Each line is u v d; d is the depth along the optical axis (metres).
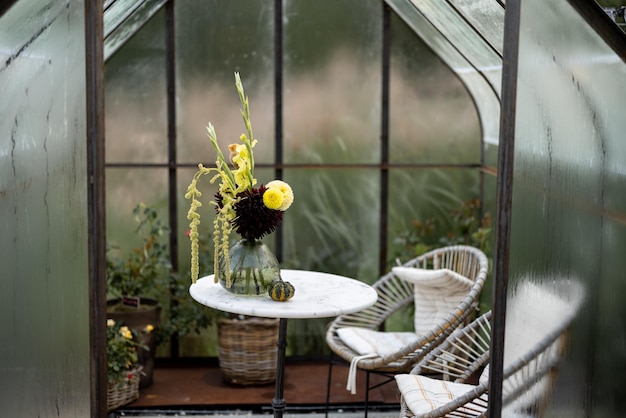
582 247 3.01
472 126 5.63
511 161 2.91
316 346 5.65
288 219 5.63
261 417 4.73
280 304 3.38
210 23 5.41
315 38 5.49
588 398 3.08
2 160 2.86
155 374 5.35
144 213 5.39
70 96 2.80
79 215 2.85
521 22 2.87
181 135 5.48
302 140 5.57
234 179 3.62
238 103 5.50
